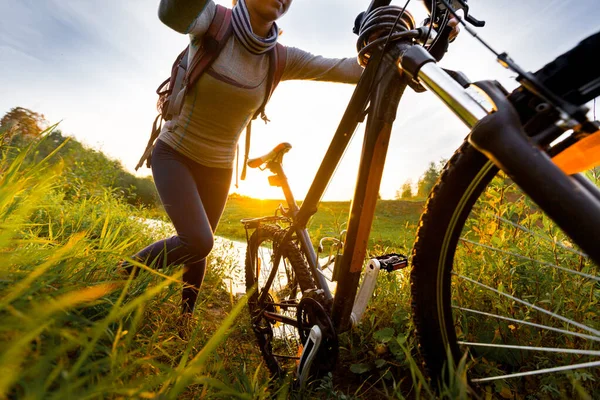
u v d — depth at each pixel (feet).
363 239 4.40
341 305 4.56
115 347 2.26
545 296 4.93
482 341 4.77
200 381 2.18
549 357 4.35
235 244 16.83
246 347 5.99
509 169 2.08
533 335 4.59
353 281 4.51
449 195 3.24
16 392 1.86
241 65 5.99
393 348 5.16
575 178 2.20
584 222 1.74
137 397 1.96
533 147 2.04
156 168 6.20
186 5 4.94
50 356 1.70
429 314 3.39
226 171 6.86
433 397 2.20
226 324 2.20
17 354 1.62
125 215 11.42
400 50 3.76
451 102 2.70
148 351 2.96
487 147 2.20
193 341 2.55
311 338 4.63
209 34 5.72
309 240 5.88
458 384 2.04
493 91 2.41
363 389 4.95
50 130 3.58
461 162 3.15
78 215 7.45
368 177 4.19
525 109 2.37
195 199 5.96
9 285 2.45
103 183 16.94
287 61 6.49
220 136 6.42
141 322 3.45
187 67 6.08
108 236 4.30
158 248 5.68
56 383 2.17
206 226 5.86
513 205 5.86
